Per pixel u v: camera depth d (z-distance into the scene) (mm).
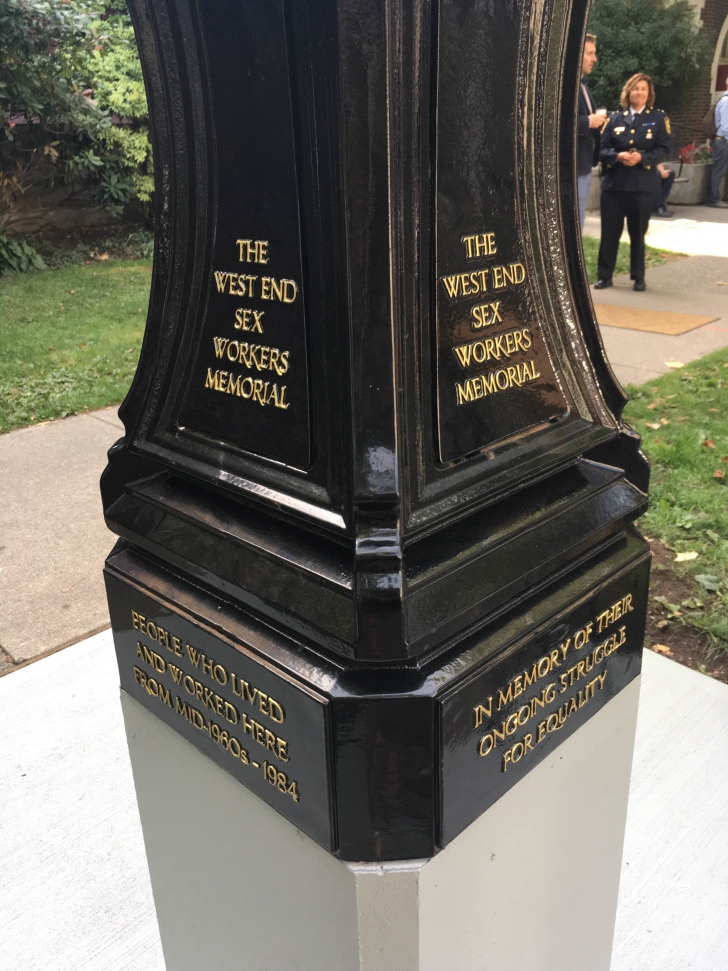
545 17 984
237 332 1056
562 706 1166
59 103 9258
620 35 14969
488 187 989
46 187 10094
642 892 1939
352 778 951
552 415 1157
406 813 968
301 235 915
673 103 15859
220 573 1065
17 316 7469
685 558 3344
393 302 861
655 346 6297
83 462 4445
